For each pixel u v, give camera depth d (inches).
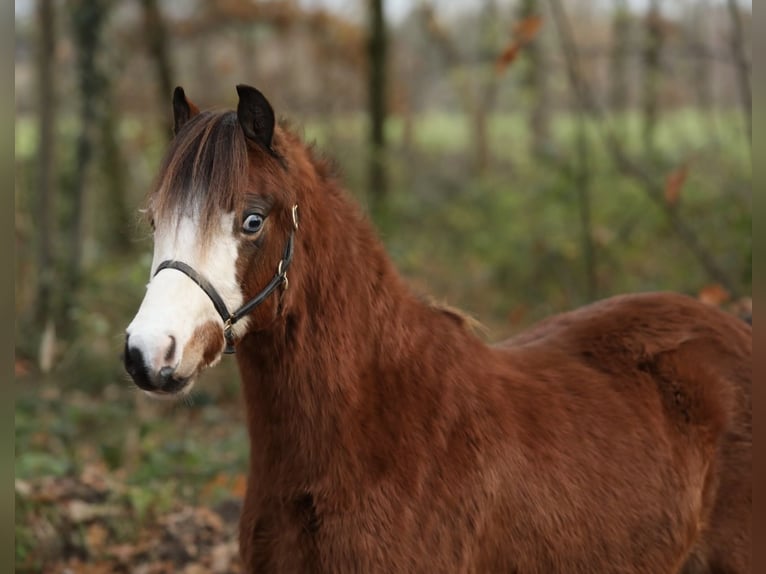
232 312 95.0
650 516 118.0
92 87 345.7
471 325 117.9
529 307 354.0
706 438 123.6
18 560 157.9
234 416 270.5
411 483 103.1
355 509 101.6
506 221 428.1
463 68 656.4
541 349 126.6
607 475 115.6
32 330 295.3
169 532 177.2
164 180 94.1
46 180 326.0
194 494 201.8
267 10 592.1
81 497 180.7
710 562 128.0
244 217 95.0
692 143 524.7
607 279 342.0
